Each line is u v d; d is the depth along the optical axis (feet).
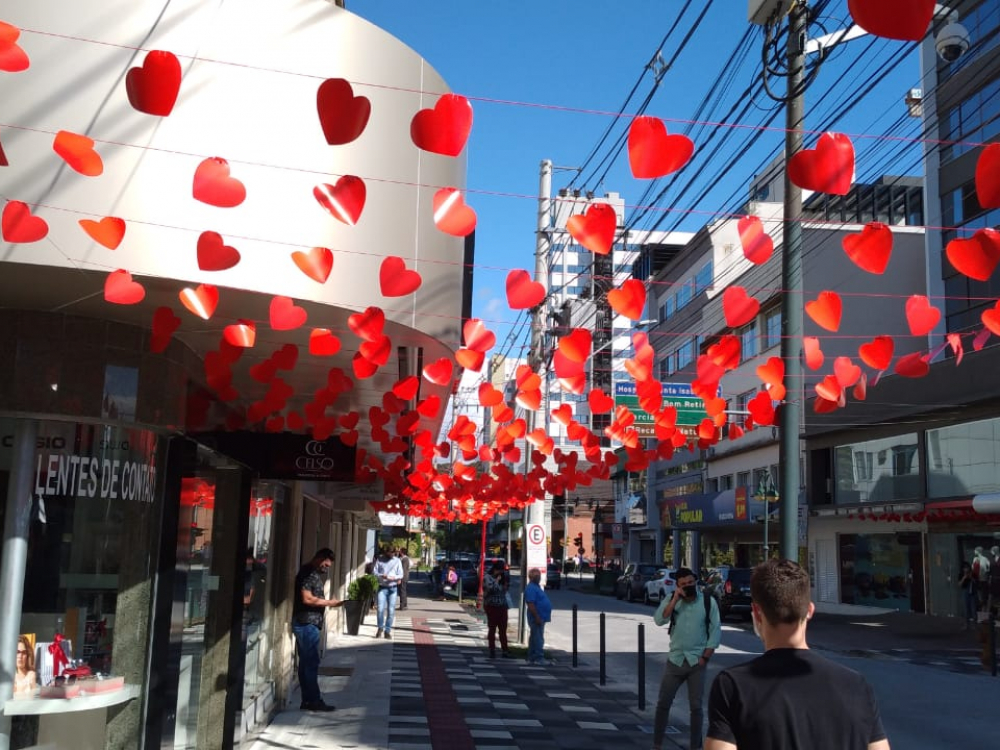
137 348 18.54
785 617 9.40
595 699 39.91
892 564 97.19
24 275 15.15
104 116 15.07
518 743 30.09
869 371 99.86
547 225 57.77
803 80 25.27
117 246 13.84
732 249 130.31
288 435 26.76
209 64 16.03
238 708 26.23
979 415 82.99
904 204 110.32
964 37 37.17
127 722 18.60
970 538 85.56
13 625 16.79
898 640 71.36
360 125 12.17
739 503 118.62
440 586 127.95
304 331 19.70
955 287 90.07
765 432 120.88
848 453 105.09
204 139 15.83
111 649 18.43
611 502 239.91
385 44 18.49
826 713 8.86
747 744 8.91
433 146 12.11
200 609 25.35
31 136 14.66
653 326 160.56
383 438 31.32
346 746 28.43
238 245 15.99
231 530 26.68
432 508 68.13
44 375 17.28
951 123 88.79
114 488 18.44
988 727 35.22
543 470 43.06
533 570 53.42
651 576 119.14
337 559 65.98
